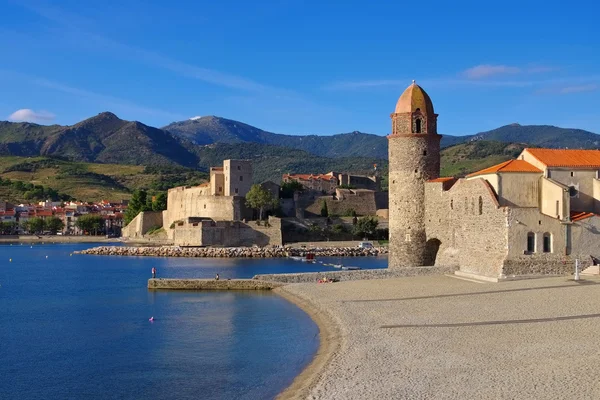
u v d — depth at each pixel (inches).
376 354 1836.9
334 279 3624.5
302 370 1840.6
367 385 1542.8
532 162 3486.7
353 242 7711.6
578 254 3152.1
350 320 2383.1
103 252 7652.6
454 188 3649.1
